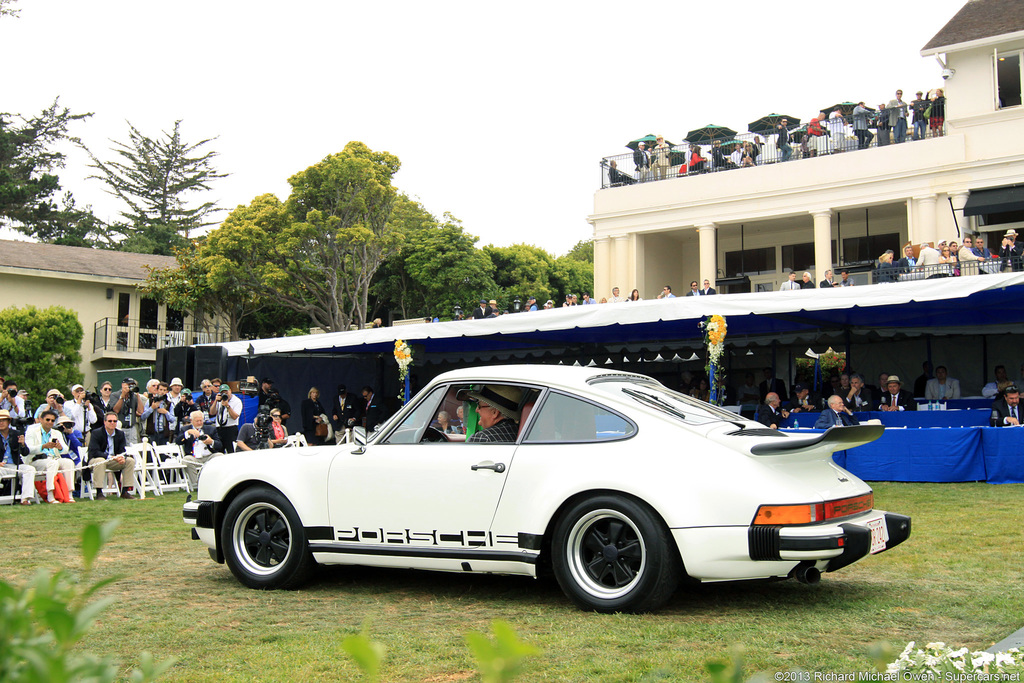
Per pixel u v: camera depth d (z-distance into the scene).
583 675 3.91
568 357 22.89
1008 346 18.84
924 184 23.72
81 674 1.23
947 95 24.02
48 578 1.24
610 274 28.92
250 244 32.66
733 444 5.00
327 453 6.04
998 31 23.02
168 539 8.48
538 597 5.61
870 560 6.71
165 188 60.72
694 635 4.57
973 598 5.37
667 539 4.95
